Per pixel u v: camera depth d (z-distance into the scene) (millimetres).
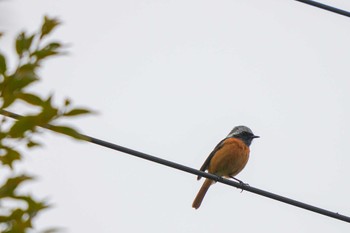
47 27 5762
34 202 5336
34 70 5621
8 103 5469
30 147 5617
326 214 13930
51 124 5387
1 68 5527
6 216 5293
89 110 5395
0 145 5551
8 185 5277
